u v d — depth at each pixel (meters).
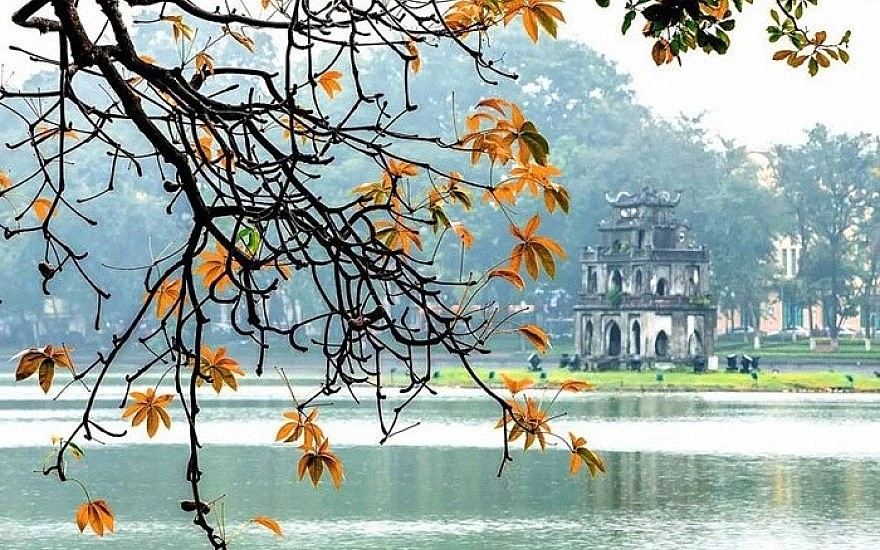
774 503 44.00
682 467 53.22
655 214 116.50
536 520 40.72
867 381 111.19
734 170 163.62
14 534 37.66
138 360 142.88
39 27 5.78
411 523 39.97
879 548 36.06
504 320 5.98
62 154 5.84
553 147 161.00
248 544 36.28
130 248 147.12
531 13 6.10
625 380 106.94
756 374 107.38
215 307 150.62
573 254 155.38
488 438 64.56
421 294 5.70
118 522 39.62
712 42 8.21
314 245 108.00
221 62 126.94
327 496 45.31
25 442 60.94
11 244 141.50
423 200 6.84
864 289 163.12
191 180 5.62
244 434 65.50
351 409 83.12
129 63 5.84
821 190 156.75
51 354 5.98
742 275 156.00
